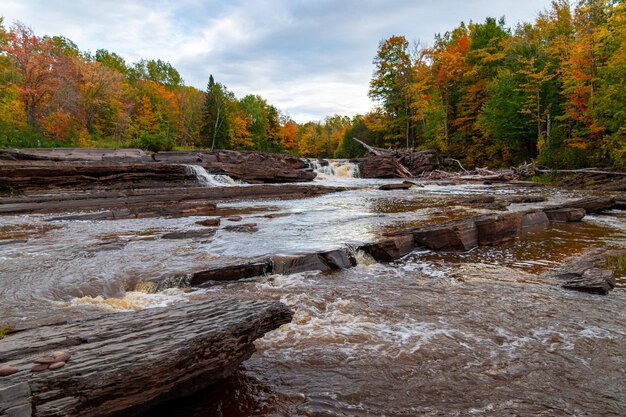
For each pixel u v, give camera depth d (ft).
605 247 33.27
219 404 11.78
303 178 117.08
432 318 18.79
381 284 24.50
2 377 8.91
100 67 194.59
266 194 76.48
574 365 14.17
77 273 24.20
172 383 10.50
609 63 96.32
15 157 75.56
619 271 26.48
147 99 226.99
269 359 14.66
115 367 9.61
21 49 143.33
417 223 44.57
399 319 18.69
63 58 164.86
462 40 177.06
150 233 38.86
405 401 12.01
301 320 18.52
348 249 30.27
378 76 193.36
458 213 52.80
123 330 11.99
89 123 193.98
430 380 13.23
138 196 63.46
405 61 182.80
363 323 18.19
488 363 14.35
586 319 18.53
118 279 23.43
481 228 36.47
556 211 49.11
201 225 43.65
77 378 9.07
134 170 74.95
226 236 36.68
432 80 175.22
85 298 21.02
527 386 12.82
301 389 12.66
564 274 25.66
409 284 24.52
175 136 246.68
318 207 61.52
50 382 8.90
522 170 115.96
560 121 130.93
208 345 11.47
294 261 27.45
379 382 13.11
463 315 19.16
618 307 20.08
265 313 13.82
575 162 109.19
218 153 109.70
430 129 171.73
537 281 25.08
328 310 19.89
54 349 10.71
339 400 12.07
